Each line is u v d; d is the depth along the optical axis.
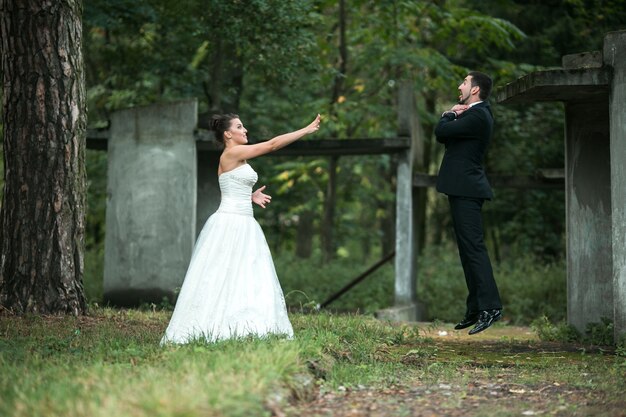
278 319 6.67
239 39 12.46
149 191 11.75
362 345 6.86
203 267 6.63
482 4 17.89
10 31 8.52
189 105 11.63
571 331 8.76
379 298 14.77
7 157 8.55
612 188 7.67
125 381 4.46
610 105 7.70
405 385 5.54
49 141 8.48
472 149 7.19
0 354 5.44
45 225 8.45
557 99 8.84
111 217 11.89
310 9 12.91
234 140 6.95
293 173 17.36
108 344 6.27
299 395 4.91
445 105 21.44
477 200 7.18
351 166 19.83
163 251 11.66
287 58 12.98
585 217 9.01
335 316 9.50
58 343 6.34
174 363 4.99
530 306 14.40
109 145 11.95
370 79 17.73
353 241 28.38
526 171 17.61
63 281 8.48
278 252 23.08
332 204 17.39
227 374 4.63
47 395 4.15
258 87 17.52
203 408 3.91
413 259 13.01
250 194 6.90
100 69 17.36
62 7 8.54
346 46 17.05
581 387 5.55
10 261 8.46
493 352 7.40
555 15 17.62
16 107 8.51
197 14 13.01
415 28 16.81
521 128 17.31
